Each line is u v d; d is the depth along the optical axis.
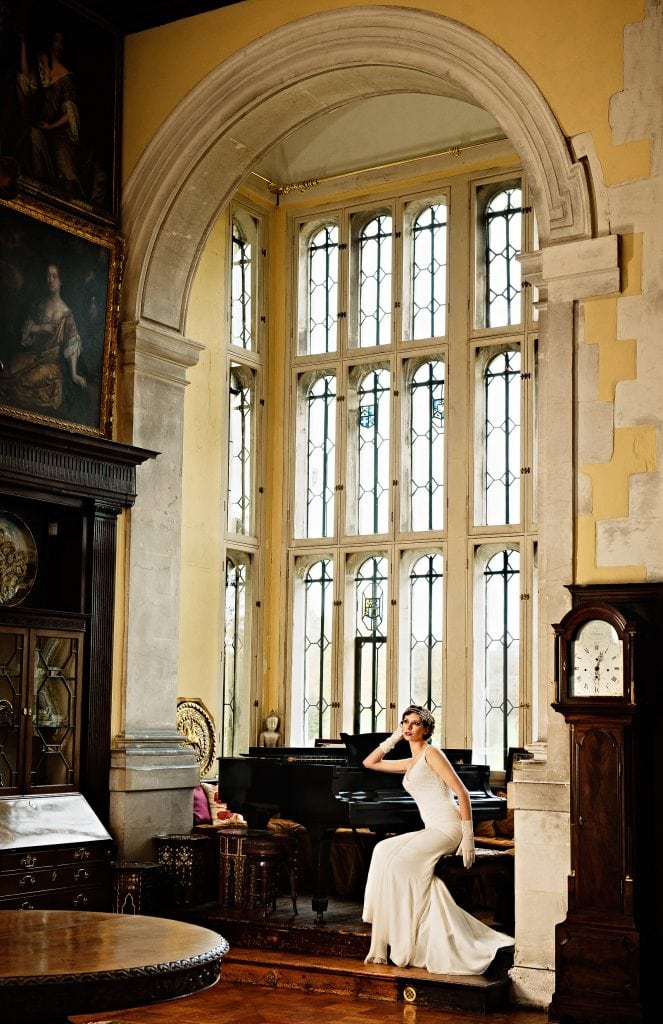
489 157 12.56
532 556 11.98
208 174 10.62
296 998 7.99
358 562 13.20
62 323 9.83
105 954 4.34
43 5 9.97
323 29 9.73
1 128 9.52
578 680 7.53
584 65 8.49
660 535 7.89
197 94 10.34
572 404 8.27
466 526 12.36
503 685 12.22
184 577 12.01
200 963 4.32
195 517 12.20
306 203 13.69
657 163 8.16
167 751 10.33
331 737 12.98
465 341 12.55
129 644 10.20
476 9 9.01
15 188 8.91
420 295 13.09
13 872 8.60
